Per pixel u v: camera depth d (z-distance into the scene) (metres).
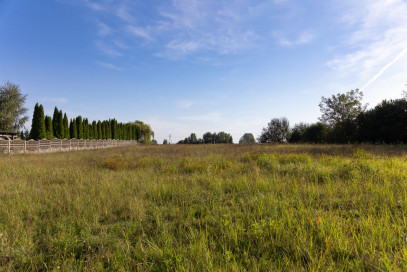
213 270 2.46
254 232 3.22
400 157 10.08
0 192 5.45
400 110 22.22
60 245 3.10
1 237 3.16
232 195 5.24
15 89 36.88
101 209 4.43
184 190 5.54
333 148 15.55
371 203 4.36
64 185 6.29
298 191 5.29
